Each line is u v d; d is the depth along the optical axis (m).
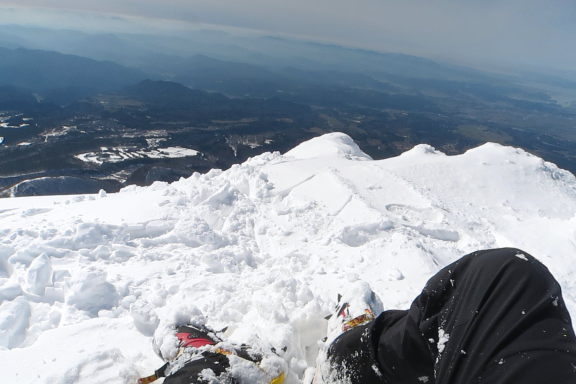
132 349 2.80
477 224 6.70
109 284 3.77
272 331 2.78
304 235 5.84
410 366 1.47
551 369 0.92
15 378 2.43
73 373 2.42
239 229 5.99
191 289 3.91
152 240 5.18
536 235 6.16
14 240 4.80
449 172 8.64
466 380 1.10
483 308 1.21
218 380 1.76
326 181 7.65
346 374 1.72
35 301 3.76
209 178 7.80
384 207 6.93
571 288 4.79
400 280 4.37
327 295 3.73
